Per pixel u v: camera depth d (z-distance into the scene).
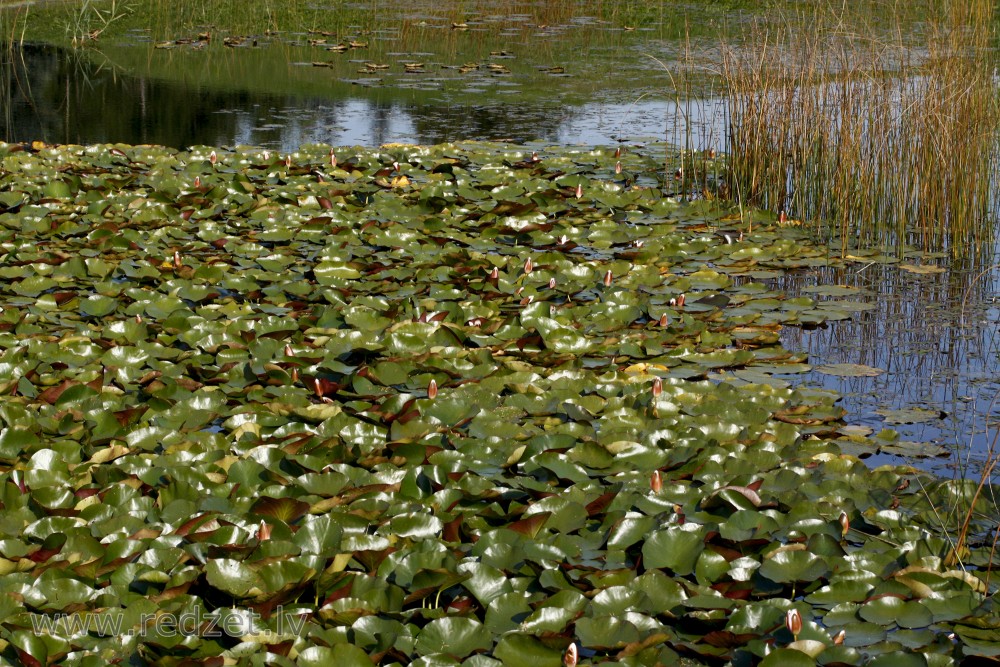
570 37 16.39
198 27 17.67
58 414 4.12
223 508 3.42
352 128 10.70
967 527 3.48
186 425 4.08
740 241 7.11
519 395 4.38
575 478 3.71
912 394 4.82
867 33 8.53
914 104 7.32
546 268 6.21
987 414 4.62
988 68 7.24
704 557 3.19
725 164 8.43
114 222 6.88
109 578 3.07
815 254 6.91
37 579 2.98
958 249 6.95
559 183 8.31
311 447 3.85
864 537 3.40
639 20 17.94
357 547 3.19
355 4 20.38
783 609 2.95
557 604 2.92
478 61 14.42
